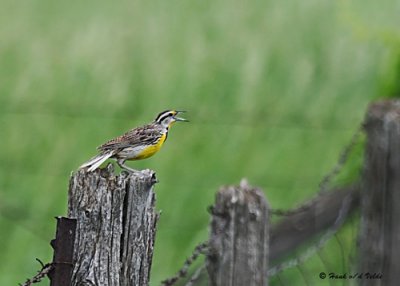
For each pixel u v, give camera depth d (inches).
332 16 780.0
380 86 492.1
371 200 365.1
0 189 613.0
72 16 815.1
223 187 327.3
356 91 705.0
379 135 362.0
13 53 768.9
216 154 642.8
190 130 666.2
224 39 776.3
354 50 732.0
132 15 808.9
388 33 523.2
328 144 645.9
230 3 819.4
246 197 323.3
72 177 256.7
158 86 721.6
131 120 687.7
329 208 394.9
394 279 361.1
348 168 458.3
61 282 253.6
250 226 323.0
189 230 568.7
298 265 395.5
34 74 741.3
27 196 608.7
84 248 254.1
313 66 732.0
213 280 323.9
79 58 756.0
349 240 443.2
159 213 263.7
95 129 673.0
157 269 534.3
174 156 641.0
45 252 570.6
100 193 254.4
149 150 333.1
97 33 786.2
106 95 716.0
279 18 796.0
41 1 836.0
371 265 365.4
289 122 676.7
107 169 259.8
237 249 322.3
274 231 396.8
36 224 587.8
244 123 676.1
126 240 256.2
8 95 716.0
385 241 361.7
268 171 623.5
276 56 749.9
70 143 660.7
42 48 770.8
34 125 679.1
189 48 764.0
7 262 562.9
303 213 396.2
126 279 256.4
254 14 806.5
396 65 488.1
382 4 680.4
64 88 725.3
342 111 687.7
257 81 727.7
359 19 559.5
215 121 679.1
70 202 255.9
